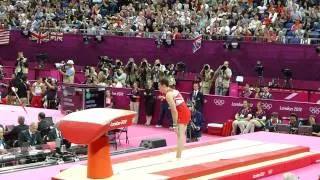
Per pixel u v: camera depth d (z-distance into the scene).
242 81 24.52
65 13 33.66
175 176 10.34
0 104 24.25
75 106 21.33
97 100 21.25
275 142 15.83
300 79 24.97
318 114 19.84
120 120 9.76
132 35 29.44
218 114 21.55
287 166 12.95
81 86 21.42
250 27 26.61
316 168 13.58
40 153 13.93
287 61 25.19
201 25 28.23
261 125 19.84
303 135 18.38
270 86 24.73
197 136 19.27
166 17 29.36
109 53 29.75
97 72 28.36
